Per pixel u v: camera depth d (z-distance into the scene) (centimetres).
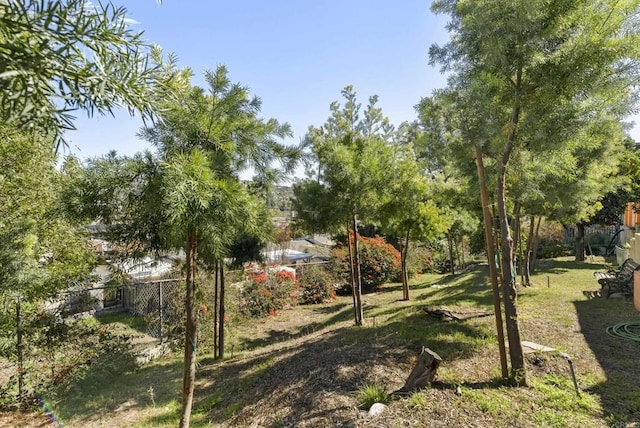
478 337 598
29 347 598
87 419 512
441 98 423
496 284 435
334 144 834
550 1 345
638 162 1382
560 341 569
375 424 333
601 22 350
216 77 366
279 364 609
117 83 160
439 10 420
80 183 329
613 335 593
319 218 834
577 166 774
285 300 1250
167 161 323
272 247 1321
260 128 398
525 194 504
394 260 1600
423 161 554
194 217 311
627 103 372
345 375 462
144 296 1071
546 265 1555
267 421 405
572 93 361
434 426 329
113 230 354
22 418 528
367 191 828
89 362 661
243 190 373
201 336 859
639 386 412
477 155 437
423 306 921
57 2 137
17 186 559
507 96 407
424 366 412
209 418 478
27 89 135
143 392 603
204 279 852
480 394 389
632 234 1489
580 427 328
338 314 1125
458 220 1459
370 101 1445
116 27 154
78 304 691
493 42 356
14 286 427
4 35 134
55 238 605
